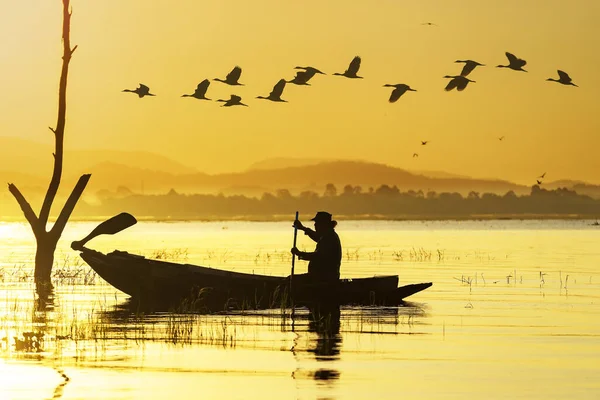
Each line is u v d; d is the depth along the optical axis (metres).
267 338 48.59
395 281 62.41
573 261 106.00
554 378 38.97
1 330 50.75
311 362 42.19
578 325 52.88
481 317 56.28
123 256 65.88
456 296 67.50
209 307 61.59
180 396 35.88
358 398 35.66
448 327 52.25
